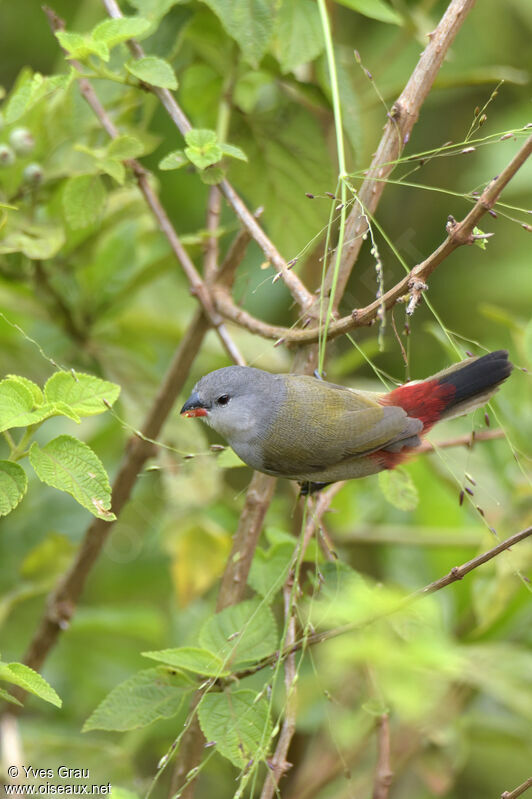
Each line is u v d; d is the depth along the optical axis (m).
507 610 9.55
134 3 7.45
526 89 12.67
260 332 6.97
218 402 7.02
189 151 6.57
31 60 13.11
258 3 7.29
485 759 10.55
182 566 9.43
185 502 9.08
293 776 9.23
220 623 6.21
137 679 6.20
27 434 5.50
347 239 6.65
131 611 10.10
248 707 5.79
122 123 8.55
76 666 10.29
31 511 10.20
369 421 6.69
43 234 8.20
